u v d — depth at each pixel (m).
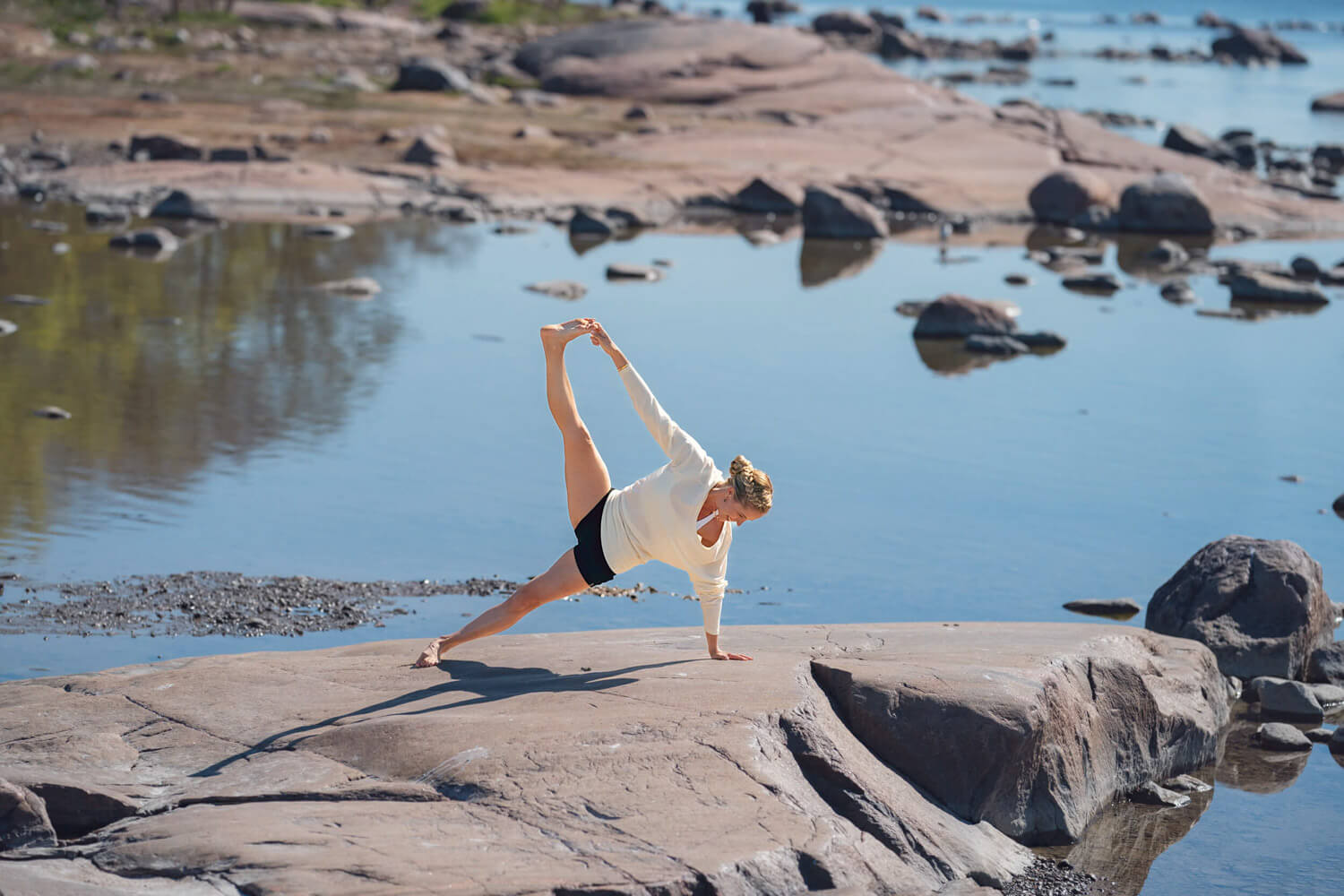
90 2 57.22
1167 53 102.44
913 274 25.05
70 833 5.37
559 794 5.23
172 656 8.35
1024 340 19.56
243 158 31.59
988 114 43.62
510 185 31.66
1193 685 7.61
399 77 45.62
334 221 28.00
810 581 10.30
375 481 12.26
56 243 23.72
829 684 6.38
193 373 15.81
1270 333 20.84
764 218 31.64
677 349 18.23
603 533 6.35
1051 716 6.46
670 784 5.32
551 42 49.03
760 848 5.00
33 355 16.19
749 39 48.12
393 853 4.83
